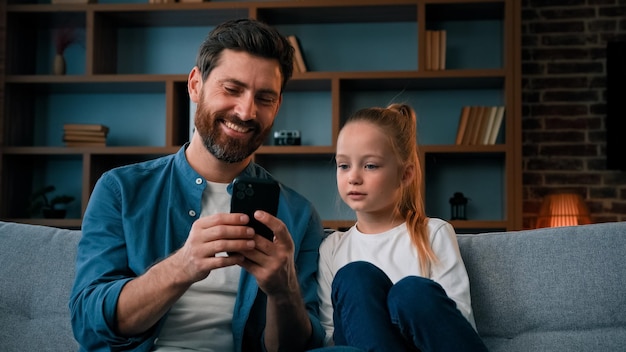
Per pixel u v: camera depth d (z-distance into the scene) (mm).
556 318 1551
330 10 4199
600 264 1574
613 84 4316
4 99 4246
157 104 4531
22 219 4137
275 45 1618
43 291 1673
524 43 4434
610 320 1535
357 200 1783
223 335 1534
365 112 1866
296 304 1431
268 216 1298
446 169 4371
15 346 1622
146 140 4520
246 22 1637
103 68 4340
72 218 4473
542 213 4172
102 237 1525
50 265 1696
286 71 1694
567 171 4355
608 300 1544
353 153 1792
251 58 1582
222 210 1640
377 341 1240
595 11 4406
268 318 1461
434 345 1210
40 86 4348
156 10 4215
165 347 1479
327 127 4430
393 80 4148
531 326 1564
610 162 4293
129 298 1326
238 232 1273
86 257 1507
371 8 4156
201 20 4402
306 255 1716
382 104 4406
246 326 1567
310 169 4426
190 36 4527
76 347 1614
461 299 1554
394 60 4406
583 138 4363
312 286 1679
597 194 4336
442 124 4363
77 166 4516
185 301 1524
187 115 4375
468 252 1675
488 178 4344
